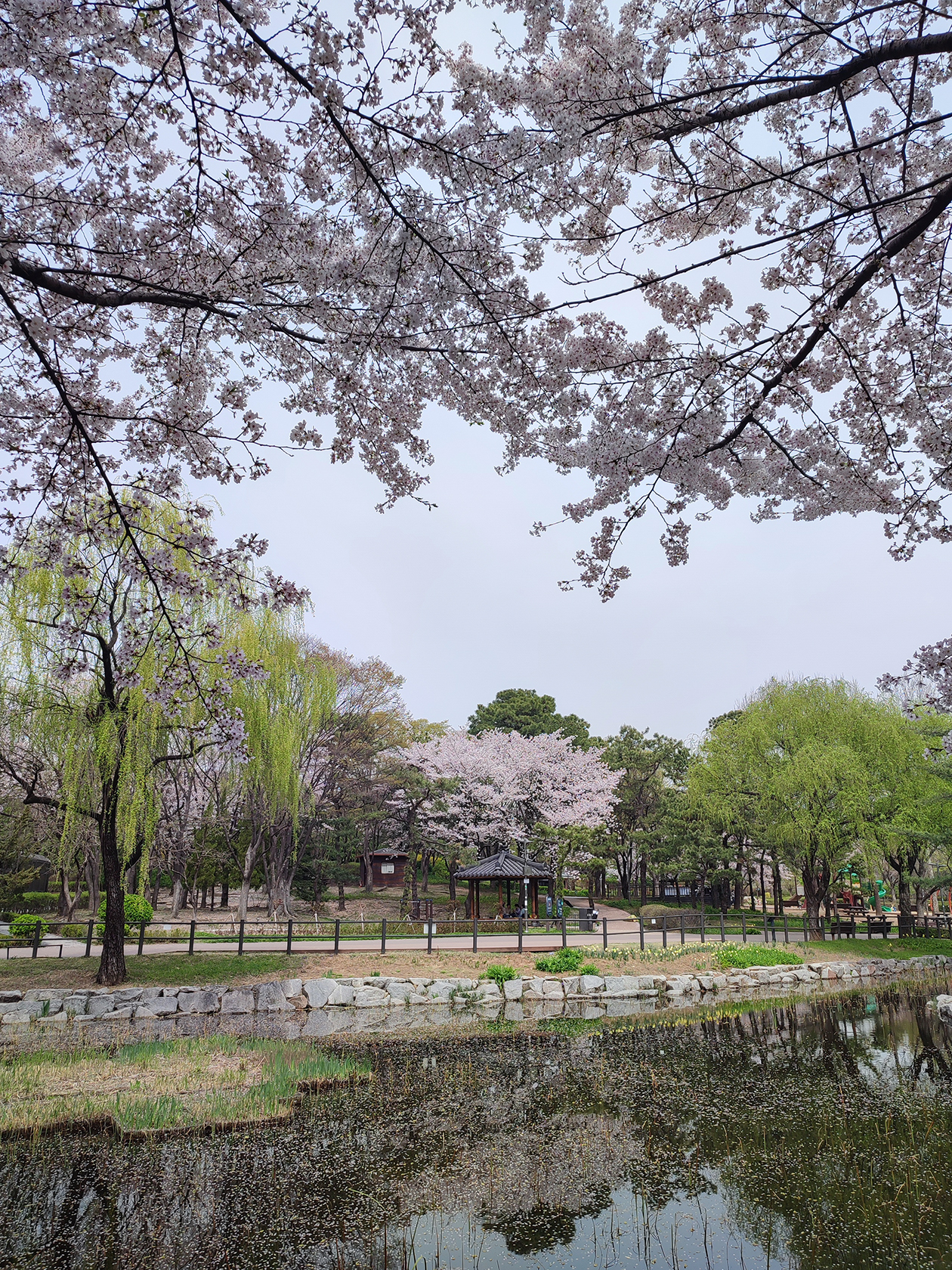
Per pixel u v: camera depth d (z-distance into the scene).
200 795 25.89
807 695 25.11
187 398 5.16
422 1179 6.49
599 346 4.36
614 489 4.89
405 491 5.54
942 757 21.41
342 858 31.73
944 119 3.45
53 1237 5.45
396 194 3.81
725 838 32.25
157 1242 5.40
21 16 3.33
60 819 16.39
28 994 13.49
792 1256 5.30
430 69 3.47
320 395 5.20
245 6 3.32
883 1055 11.15
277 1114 7.83
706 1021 13.95
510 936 21.39
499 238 4.02
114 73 3.66
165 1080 8.91
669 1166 6.79
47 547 5.59
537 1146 7.24
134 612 6.23
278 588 5.73
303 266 4.07
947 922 26.48
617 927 26.20
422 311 4.34
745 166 4.39
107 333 5.06
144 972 15.05
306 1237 5.50
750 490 5.14
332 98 3.39
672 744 38.47
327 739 30.00
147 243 4.23
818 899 23.91
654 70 3.79
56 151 4.17
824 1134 7.59
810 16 3.89
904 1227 5.71
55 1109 7.73
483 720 48.97
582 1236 5.55
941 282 4.49
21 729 15.07
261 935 21.22
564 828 31.28
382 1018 13.98
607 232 4.17
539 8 3.69
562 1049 11.48
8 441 5.26
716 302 4.77
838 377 4.80
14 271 3.73
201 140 3.83
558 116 3.54
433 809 32.31
